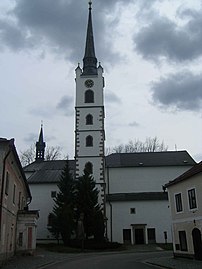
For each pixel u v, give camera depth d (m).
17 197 32.91
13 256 30.36
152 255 34.75
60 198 50.19
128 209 53.50
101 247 44.44
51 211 54.31
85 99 56.28
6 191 25.22
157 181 58.47
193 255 26.92
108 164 60.53
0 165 23.17
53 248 43.66
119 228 52.66
